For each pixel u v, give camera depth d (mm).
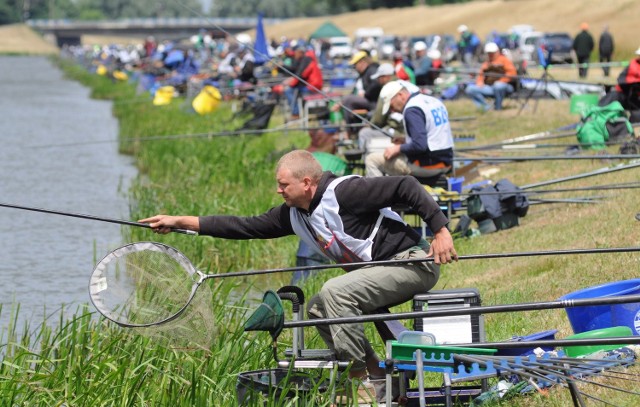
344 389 25062
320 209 24781
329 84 138750
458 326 24344
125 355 30469
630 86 66688
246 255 50750
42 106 170125
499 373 23906
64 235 62969
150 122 117062
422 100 49250
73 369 29375
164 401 27734
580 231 43938
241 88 115125
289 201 24953
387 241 24906
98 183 83875
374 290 24766
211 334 25797
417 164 49344
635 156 50375
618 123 62281
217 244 51906
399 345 23141
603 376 25203
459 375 24625
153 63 188750
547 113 89188
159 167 84375
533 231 46375
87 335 33219
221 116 113938
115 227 65188
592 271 37250
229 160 76562
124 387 28297
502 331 32562
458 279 41469
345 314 24734
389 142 53500
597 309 27891
